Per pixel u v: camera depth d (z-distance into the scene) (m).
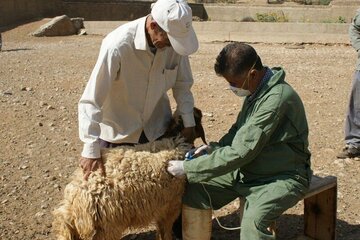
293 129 3.86
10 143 7.01
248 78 3.76
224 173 3.80
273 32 19.06
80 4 23.23
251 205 3.86
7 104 8.72
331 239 4.66
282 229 5.05
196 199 4.10
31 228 4.97
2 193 5.59
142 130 4.27
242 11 24.33
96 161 3.82
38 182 5.88
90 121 3.80
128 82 4.00
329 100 9.55
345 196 5.70
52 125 7.75
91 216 3.71
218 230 5.00
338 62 13.75
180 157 4.04
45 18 21.80
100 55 3.83
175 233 4.71
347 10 22.86
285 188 3.84
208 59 13.97
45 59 13.73
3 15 20.91
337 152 6.96
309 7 24.22
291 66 13.05
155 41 3.78
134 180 3.79
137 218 3.89
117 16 23.66
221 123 8.05
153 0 24.36
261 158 3.95
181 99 4.36
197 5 24.62
